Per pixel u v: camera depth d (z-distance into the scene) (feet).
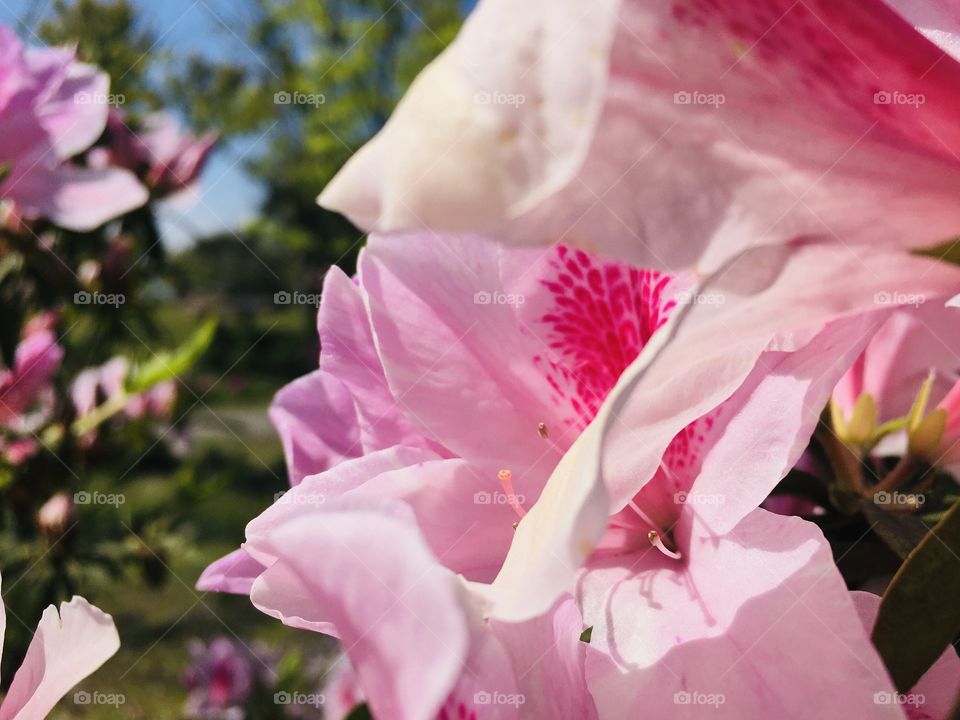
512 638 0.24
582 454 0.20
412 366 0.32
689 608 0.27
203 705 1.27
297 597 0.25
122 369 1.04
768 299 0.21
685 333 0.20
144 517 1.15
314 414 0.38
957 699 0.22
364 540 0.18
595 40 0.16
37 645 0.28
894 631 0.22
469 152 0.17
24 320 0.98
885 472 0.38
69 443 1.02
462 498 0.31
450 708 0.23
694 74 0.19
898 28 0.20
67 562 1.03
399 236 0.33
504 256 0.32
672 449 0.30
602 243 0.20
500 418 0.32
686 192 0.20
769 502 0.38
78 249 1.07
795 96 0.20
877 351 0.37
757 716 0.24
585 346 0.32
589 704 0.26
